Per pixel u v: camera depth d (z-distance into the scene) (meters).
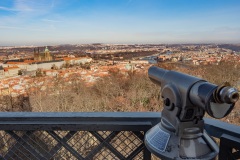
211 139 1.00
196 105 0.89
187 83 0.90
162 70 1.14
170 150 0.94
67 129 1.31
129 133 1.34
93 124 1.30
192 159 0.91
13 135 1.36
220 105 0.82
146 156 1.35
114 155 1.38
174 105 0.96
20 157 1.37
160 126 1.05
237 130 1.11
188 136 0.94
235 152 1.11
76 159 1.42
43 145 1.38
